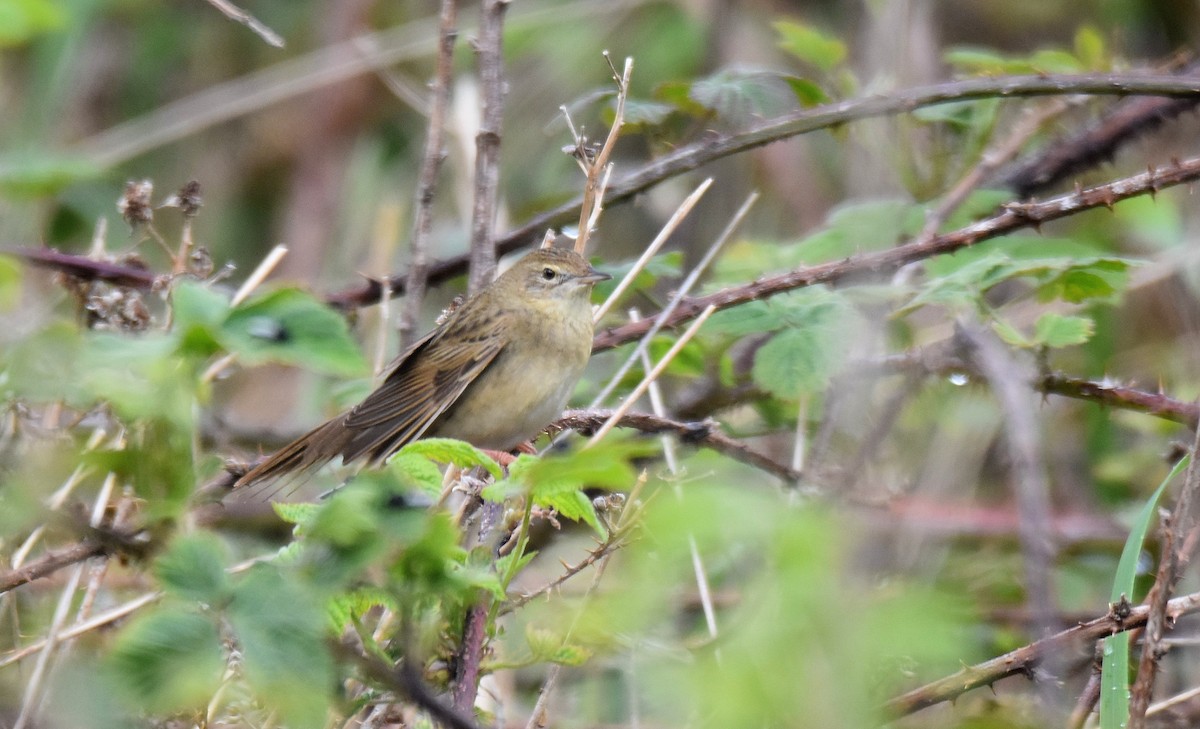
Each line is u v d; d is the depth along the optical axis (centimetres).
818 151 1731
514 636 842
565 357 1122
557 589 838
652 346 1153
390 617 750
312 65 1712
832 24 1744
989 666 733
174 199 938
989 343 754
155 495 533
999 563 1025
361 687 725
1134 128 1191
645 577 503
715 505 420
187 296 534
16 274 802
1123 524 1170
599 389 1197
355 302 1138
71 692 618
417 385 1085
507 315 1108
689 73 1742
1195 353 1299
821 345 961
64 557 728
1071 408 1349
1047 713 663
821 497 574
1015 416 627
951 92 1019
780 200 1662
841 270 973
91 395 530
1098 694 791
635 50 1758
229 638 576
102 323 917
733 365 1212
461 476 827
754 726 418
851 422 714
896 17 1061
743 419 1277
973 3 1778
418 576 542
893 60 1062
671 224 1027
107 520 869
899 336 1120
